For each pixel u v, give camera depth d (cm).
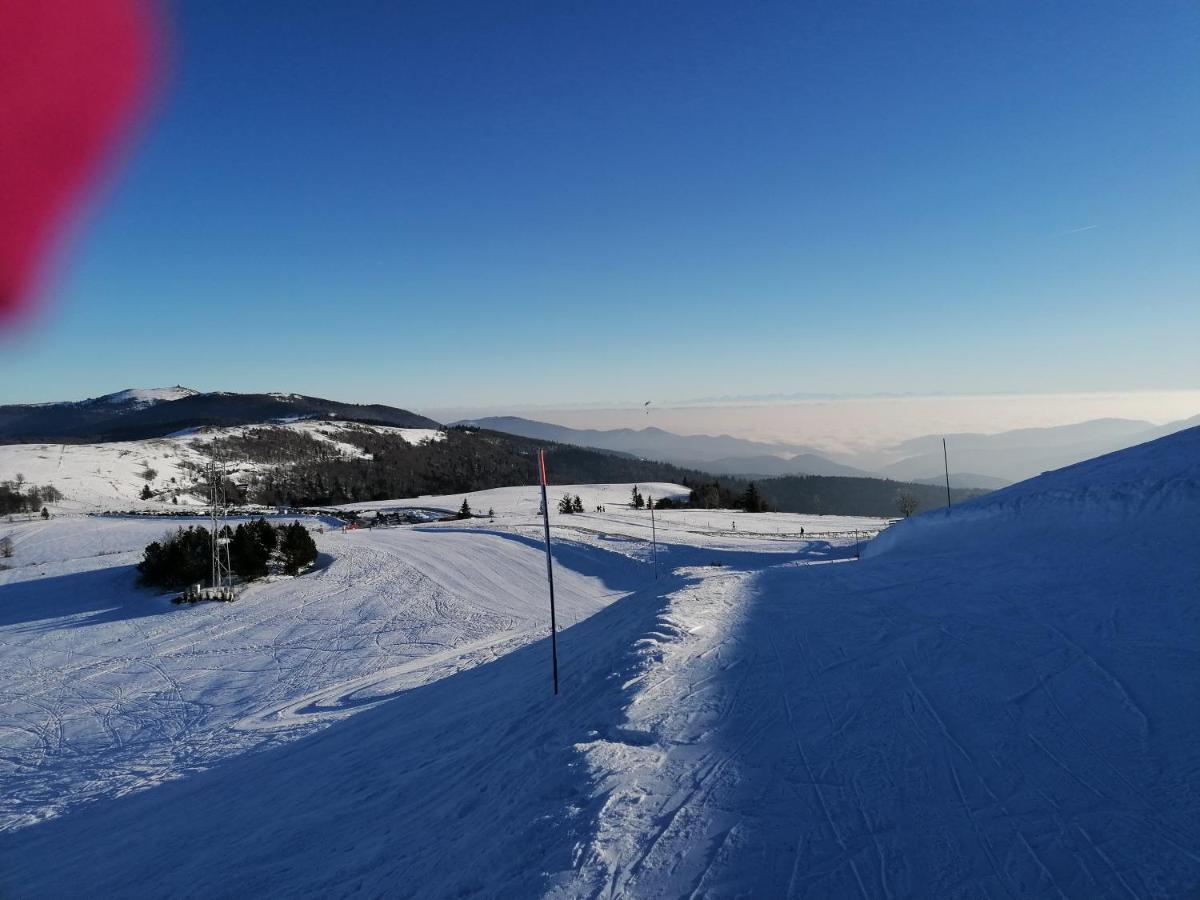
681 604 1058
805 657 741
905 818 417
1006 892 346
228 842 744
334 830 684
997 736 509
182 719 1727
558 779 525
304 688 1914
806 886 361
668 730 579
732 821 427
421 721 1092
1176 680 559
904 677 646
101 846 870
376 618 2758
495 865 433
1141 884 342
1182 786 421
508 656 1472
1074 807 412
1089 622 725
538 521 5647
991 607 845
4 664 2308
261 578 3509
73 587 3469
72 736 1647
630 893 366
